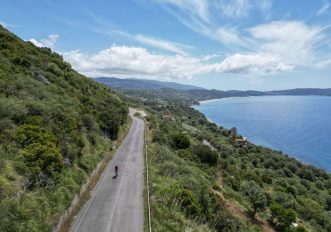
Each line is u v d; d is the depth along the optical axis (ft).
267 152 349.82
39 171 54.60
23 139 60.34
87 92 171.12
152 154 124.16
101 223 59.52
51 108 84.74
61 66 172.35
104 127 132.16
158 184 81.00
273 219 111.34
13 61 119.85
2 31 154.20
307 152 439.22
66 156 72.28
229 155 262.06
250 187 150.30
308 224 136.98
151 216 62.03
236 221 83.51
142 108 453.99
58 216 52.24
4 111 66.13
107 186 81.82
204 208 76.54
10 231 39.81
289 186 197.16
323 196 203.31
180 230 58.59
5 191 44.45
